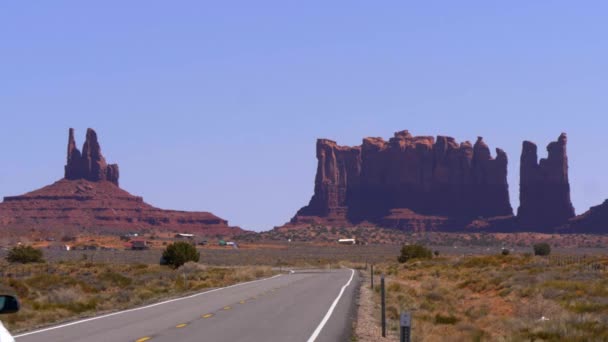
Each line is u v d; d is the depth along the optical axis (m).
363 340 24.25
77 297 42.00
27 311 34.44
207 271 87.94
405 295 46.31
